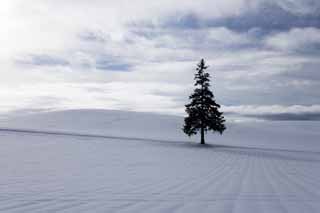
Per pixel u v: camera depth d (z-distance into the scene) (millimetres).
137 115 64250
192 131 32156
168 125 54781
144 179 7879
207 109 31688
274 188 6809
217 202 4984
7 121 57781
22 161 11078
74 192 5629
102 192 5734
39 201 4754
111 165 11203
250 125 62875
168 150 21500
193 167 11867
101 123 54562
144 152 18641
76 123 54469
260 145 38281
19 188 5879
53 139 24938
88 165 10859
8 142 20078
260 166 13359
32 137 25469
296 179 8891
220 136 47812
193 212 4262
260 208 4590
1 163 10203
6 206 4371
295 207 4719
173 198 5301
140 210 4324
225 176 9133
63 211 4168
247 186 7016
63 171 8875
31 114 66125
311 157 23188
